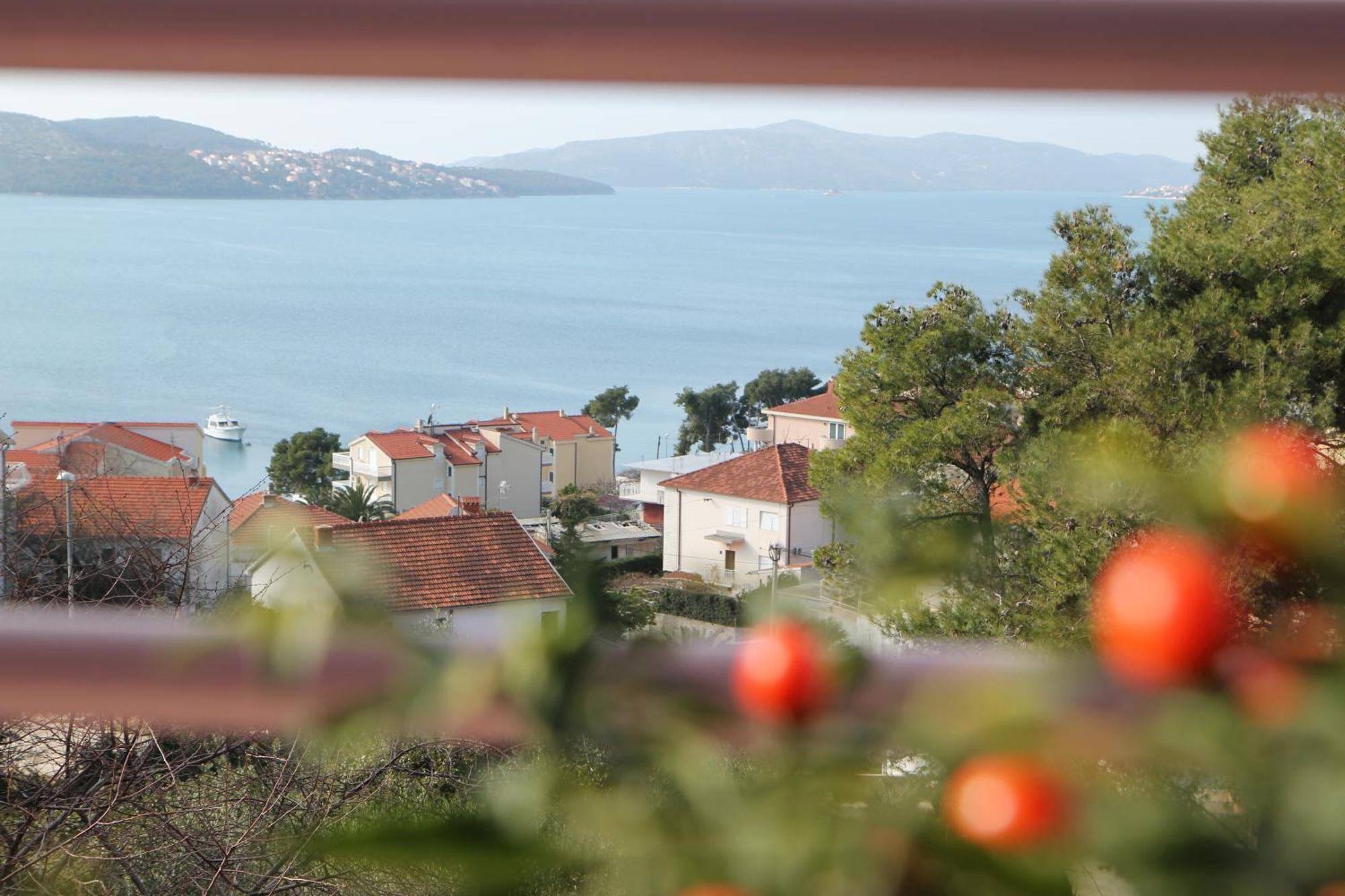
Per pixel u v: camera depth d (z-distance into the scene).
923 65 1.27
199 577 7.98
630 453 84.19
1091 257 10.95
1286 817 0.97
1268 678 0.99
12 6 1.26
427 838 0.98
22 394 100.50
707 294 174.38
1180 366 9.00
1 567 7.76
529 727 1.02
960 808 0.98
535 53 1.28
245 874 5.57
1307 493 1.01
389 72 1.30
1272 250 9.71
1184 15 1.24
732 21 1.26
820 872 0.97
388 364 127.44
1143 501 1.02
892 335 12.18
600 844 0.98
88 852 6.05
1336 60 1.25
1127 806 0.97
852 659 1.01
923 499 1.08
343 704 1.07
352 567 1.11
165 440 24.64
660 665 1.03
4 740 5.87
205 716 1.17
